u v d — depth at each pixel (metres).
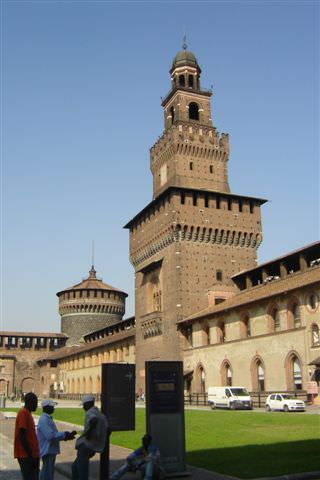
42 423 14.29
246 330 58.62
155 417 16.97
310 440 22.78
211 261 72.69
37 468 12.74
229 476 15.95
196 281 71.00
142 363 77.50
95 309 129.00
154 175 84.56
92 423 13.77
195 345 67.19
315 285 47.72
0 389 128.88
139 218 83.81
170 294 71.56
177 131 78.81
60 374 128.12
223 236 74.25
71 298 130.50
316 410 42.69
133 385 17.58
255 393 54.53
